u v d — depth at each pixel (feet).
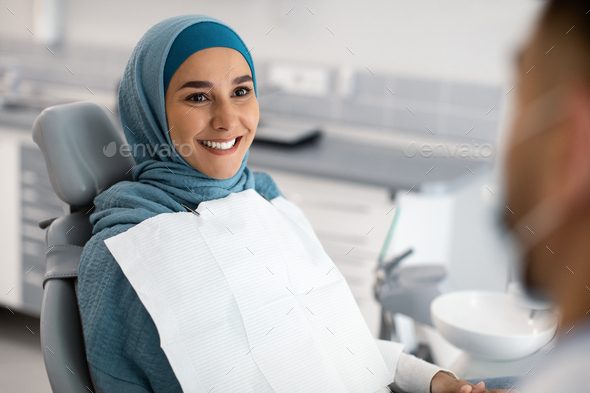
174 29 3.40
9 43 9.78
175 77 3.43
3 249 8.06
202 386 2.80
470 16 6.98
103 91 9.30
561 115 0.61
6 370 6.91
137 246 3.00
